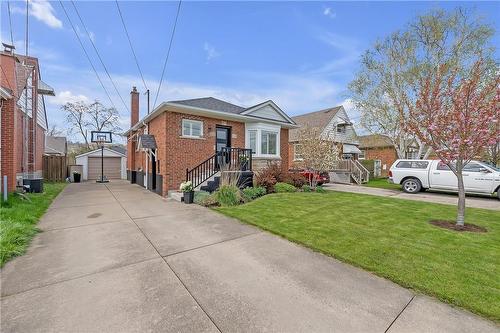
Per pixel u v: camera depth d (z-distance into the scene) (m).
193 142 10.48
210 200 7.40
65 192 10.61
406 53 15.10
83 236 4.48
